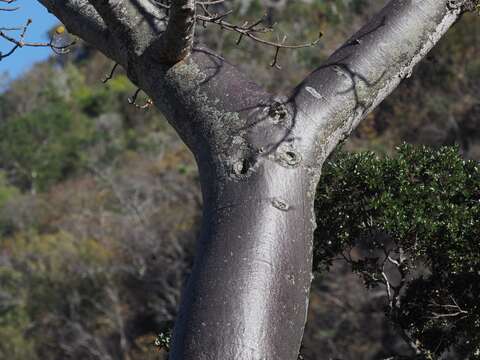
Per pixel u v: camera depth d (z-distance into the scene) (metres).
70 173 59.06
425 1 5.17
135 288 37.62
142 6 5.01
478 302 6.99
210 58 4.85
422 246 6.84
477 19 36.09
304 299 4.29
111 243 40.06
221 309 4.07
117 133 60.16
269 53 41.84
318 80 4.86
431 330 7.36
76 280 38.91
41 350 38.06
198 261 4.29
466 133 34.19
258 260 4.19
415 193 6.81
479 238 6.62
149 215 41.91
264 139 4.51
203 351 4.00
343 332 28.69
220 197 4.41
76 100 67.44
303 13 43.69
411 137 34.84
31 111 67.44
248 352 3.98
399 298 7.52
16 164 60.94
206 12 5.82
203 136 4.61
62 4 5.39
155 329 36.16
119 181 48.28
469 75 35.34
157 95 4.87
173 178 45.06
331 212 7.23
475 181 6.84
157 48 4.80
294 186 4.44
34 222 50.03
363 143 34.62
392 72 5.02
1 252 42.78
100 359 36.25
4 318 39.03
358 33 5.12
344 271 29.16
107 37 5.20
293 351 4.16
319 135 4.68
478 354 7.09
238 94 4.67
